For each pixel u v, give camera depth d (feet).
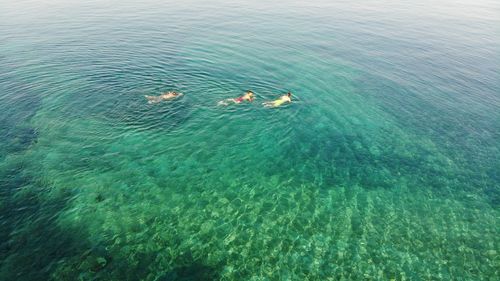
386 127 73.46
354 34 139.13
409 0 230.07
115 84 81.15
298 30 139.64
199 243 42.78
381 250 43.83
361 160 62.18
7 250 39.45
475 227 48.98
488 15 193.06
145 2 183.42
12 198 47.14
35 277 36.60
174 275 38.40
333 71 99.66
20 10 156.04
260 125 69.62
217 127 67.67
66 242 41.24
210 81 85.46
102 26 133.18
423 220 49.57
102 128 64.49
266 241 43.78
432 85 95.35
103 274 37.68
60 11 156.25
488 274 41.65
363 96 86.22
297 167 58.85
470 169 61.93
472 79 100.73
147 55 101.86
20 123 64.39
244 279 38.68
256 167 57.98
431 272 41.32
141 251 41.04
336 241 44.57
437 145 68.54
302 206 50.21
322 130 70.18
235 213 48.01
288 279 39.06
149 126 66.08
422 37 140.56
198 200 49.93
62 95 75.20
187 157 58.90
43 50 104.32
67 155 56.80
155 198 49.57
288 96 78.23
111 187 50.96
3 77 83.87
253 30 135.44
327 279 39.34
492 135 73.05
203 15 156.97
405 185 56.65
